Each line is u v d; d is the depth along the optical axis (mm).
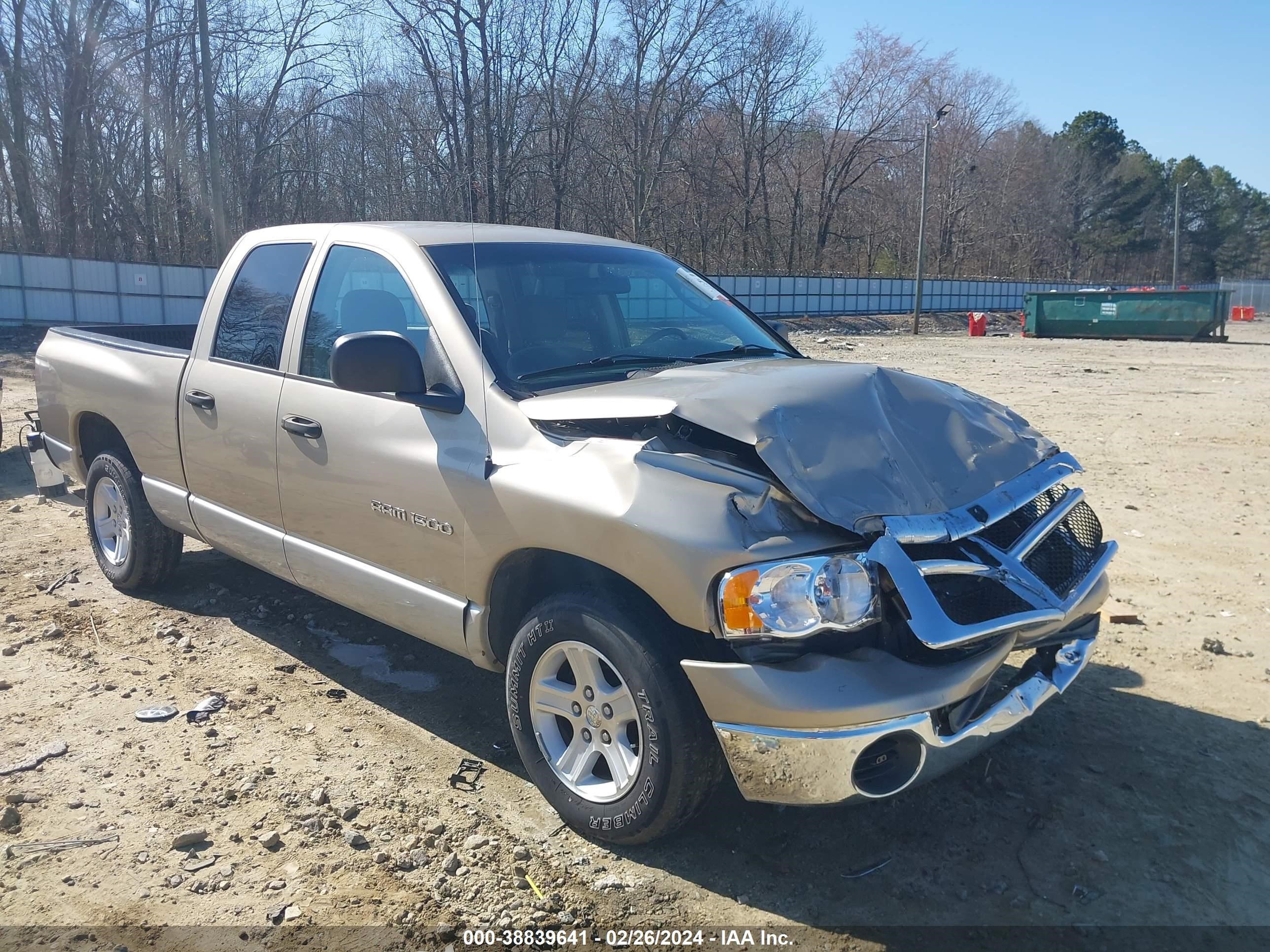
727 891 3061
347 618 5254
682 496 2910
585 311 4066
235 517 4609
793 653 2814
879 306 53594
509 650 3627
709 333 4324
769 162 59656
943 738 2850
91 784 3602
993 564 3025
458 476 3443
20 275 28297
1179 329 34875
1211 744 4012
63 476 7867
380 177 41781
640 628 2994
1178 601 5707
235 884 3059
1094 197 87625
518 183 42781
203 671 4590
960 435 3348
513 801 3543
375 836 3305
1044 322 38094
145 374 5121
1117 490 8602
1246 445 10914
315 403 4059
